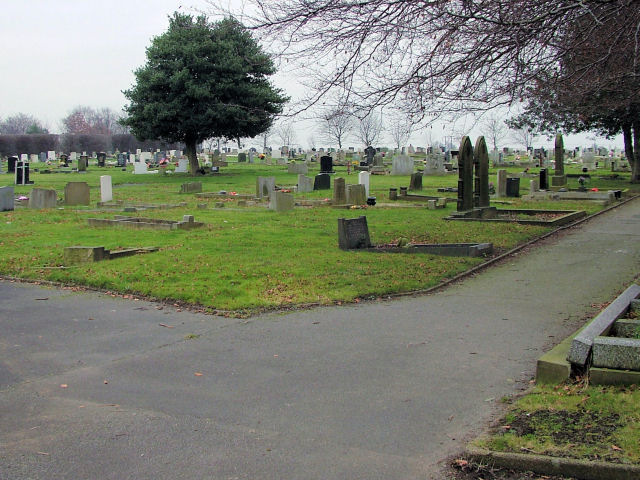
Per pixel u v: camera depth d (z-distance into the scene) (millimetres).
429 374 6535
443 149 86062
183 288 10453
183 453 4883
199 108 45750
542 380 5996
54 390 6285
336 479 4469
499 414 5426
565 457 4453
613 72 11000
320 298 9859
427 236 16062
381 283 10703
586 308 9227
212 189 34938
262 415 5578
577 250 14570
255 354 7328
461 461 4648
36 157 75250
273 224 18500
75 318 9109
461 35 9609
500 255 13688
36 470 4645
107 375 6707
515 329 8195
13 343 7891
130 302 10055
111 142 102875
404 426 5289
